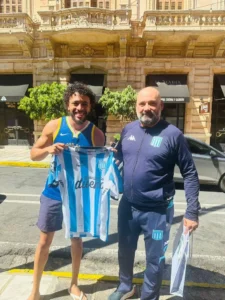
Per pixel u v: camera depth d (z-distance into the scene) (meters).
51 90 12.08
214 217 5.20
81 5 14.11
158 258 2.36
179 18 12.89
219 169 7.11
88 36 13.26
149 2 13.93
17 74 14.61
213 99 14.30
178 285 2.21
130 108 12.00
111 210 5.46
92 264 3.35
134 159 2.38
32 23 13.92
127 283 2.62
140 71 13.98
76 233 2.44
